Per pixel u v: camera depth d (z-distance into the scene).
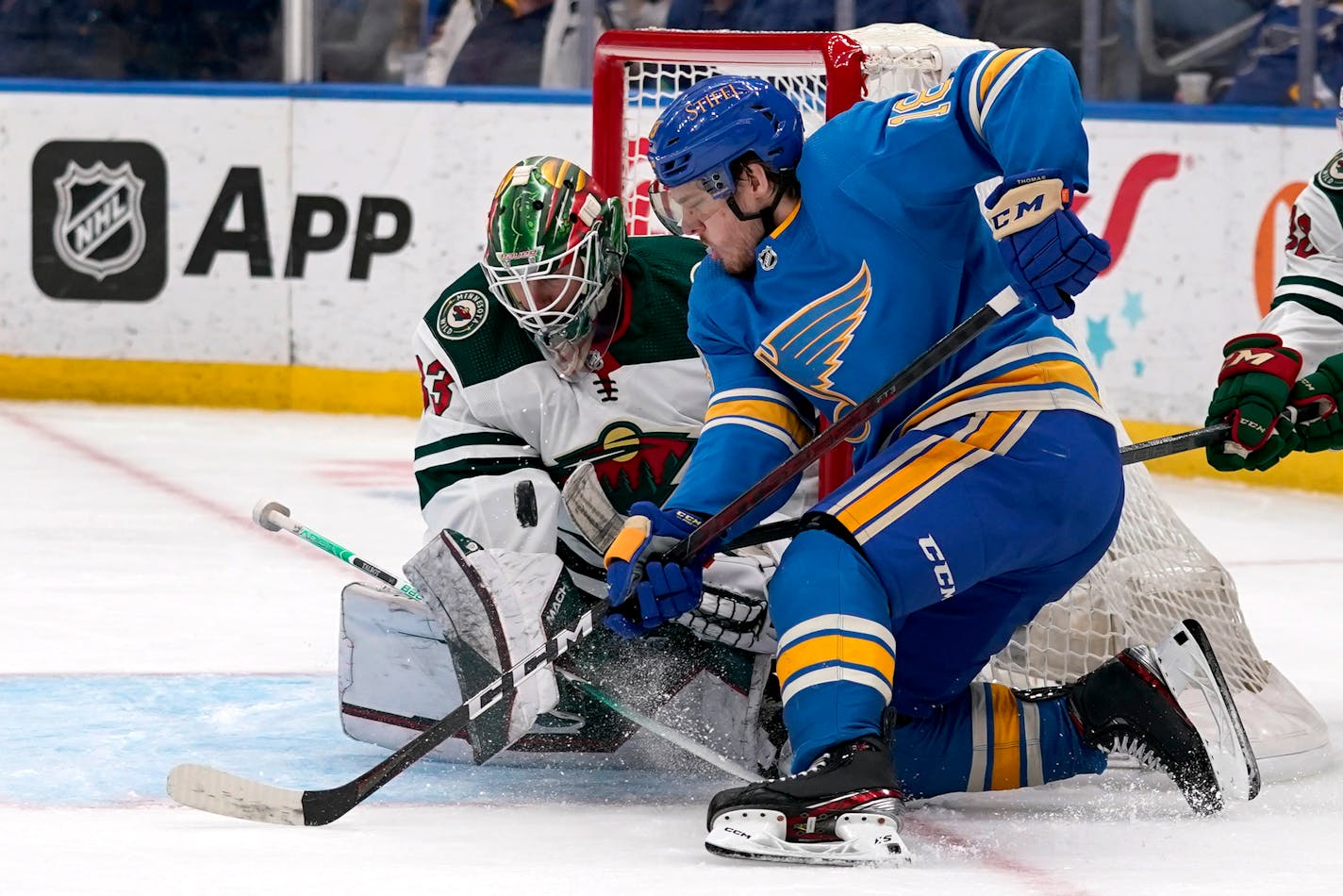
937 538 8.21
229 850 8.02
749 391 9.08
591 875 7.63
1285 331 10.38
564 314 9.53
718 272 9.05
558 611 9.19
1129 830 8.61
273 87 26.73
